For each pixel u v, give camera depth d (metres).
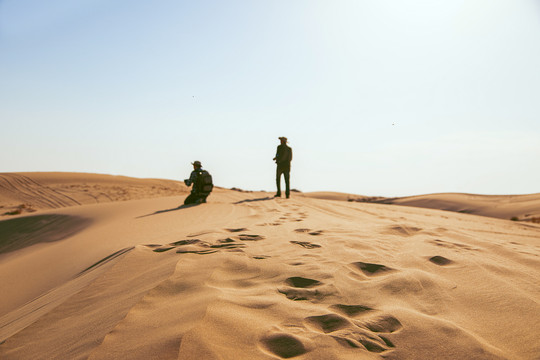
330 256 3.11
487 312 1.92
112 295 2.48
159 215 8.17
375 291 2.23
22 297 3.98
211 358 1.36
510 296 2.13
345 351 1.48
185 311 1.86
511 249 3.51
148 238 5.08
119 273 3.01
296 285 2.41
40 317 2.31
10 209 25.50
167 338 1.52
